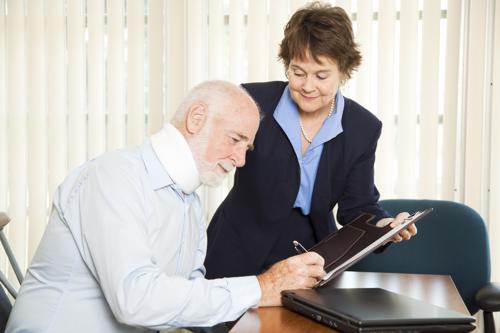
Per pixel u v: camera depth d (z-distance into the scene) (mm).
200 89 1468
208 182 1492
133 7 3475
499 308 1973
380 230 1735
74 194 1421
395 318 1309
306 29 1763
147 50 3471
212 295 1373
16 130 3646
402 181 3203
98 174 1400
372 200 2057
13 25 3615
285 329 1372
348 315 1329
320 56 1755
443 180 3148
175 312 1308
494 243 3111
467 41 3105
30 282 1460
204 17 3406
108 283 1302
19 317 1437
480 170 3107
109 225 1325
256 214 2021
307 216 2072
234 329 1368
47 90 3604
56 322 1411
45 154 3635
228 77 3387
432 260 2475
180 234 1521
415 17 3152
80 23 3559
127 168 1431
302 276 1551
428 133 3158
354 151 2004
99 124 3572
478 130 3102
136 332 1483
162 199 1466
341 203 2100
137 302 1280
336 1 3219
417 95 3182
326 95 1828
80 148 3592
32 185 3633
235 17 3354
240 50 3359
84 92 3590
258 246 2033
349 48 1789
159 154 1457
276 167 1974
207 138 1446
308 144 1983
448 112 3125
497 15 3062
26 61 3625
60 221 1436
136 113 3502
